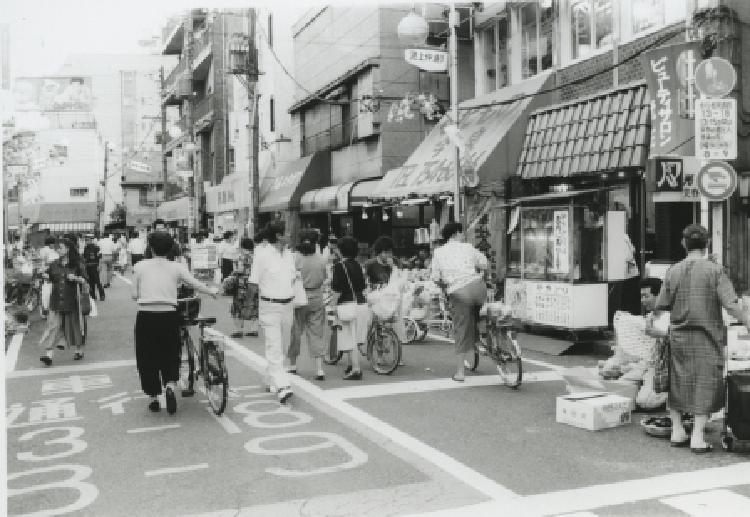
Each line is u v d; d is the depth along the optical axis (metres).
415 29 14.95
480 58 20.11
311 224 30.33
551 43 16.72
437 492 5.30
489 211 17.97
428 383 9.27
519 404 8.07
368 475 5.71
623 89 13.62
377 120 22.70
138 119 71.38
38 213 63.06
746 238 11.72
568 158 14.53
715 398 6.12
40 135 57.72
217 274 23.91
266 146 33.81
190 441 6.75
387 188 20.17
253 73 24.34
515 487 5.39
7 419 7.70
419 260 17.56
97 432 7.13
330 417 7.57
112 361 11.28
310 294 9.49
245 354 11.73
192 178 41.97
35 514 4.98
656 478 5.55
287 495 5.29
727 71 8.21
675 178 12.20
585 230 11.61
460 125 18.70
